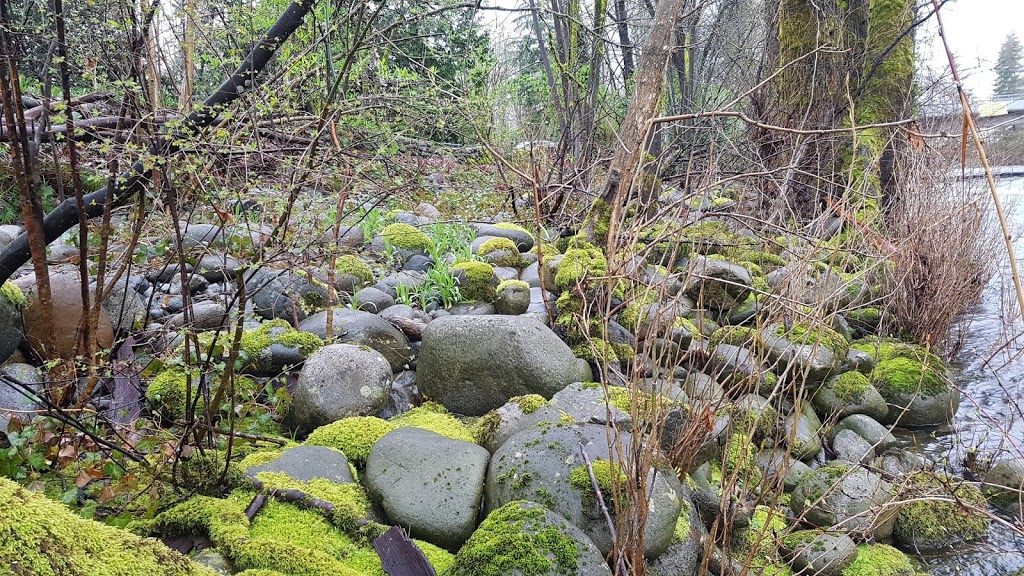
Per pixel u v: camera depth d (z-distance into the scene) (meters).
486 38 7.43
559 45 8.67
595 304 3.97
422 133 6.04
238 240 2.41
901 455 3.65
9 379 1.94
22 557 1.20
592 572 1.94
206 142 2.46
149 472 2.15
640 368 2.50
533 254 5.77
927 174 5.25
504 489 2.38
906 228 5.07
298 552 1.98
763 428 3.37
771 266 5.20
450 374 3.34
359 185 4.10
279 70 3.25
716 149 6.36
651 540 2.24
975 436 3.98
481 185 6.68
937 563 2.89
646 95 5.16
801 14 7.57
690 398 2.65
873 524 2.64
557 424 2.58
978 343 5.43
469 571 1.95
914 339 5.09
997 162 6.24
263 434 2.95
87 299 2.33
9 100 2.09
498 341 3.28
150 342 2.87
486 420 2.94
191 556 1.96
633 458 2.21
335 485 2.46
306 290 3.96
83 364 2.35
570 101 8.19
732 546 2.73
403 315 4.12
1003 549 2.96
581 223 6.02
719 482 2.96
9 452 1.85
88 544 1.32
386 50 4.34
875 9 8.03
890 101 7.57
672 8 5.16
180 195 2.75
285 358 3.26
